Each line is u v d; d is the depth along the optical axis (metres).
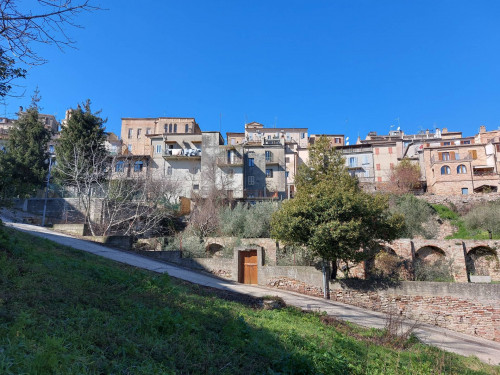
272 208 31.19
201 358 5.66
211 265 21.22
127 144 70.88
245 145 53.56
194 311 8.59
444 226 36.16
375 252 19.72
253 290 18.00
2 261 8.52
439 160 50.94
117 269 12.59
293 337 8.19
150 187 37.06
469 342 15.59
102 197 33.03
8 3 5.13
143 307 7.61
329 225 16.92
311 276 19.59
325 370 6.45
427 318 17.80
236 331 7.29
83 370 4.13
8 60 6.56
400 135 77.75
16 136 39.84
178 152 54.16
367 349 9.36
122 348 5.11
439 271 23.75
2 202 23.16
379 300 18.38
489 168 49.88
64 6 5.33
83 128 39.44
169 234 33.75
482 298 17.59
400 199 38.81
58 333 5.14
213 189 42.84
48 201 33.50
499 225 33.25
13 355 4.02
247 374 5.62
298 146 68.19
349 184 22.73
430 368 8.98
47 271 8.97
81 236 24.03
